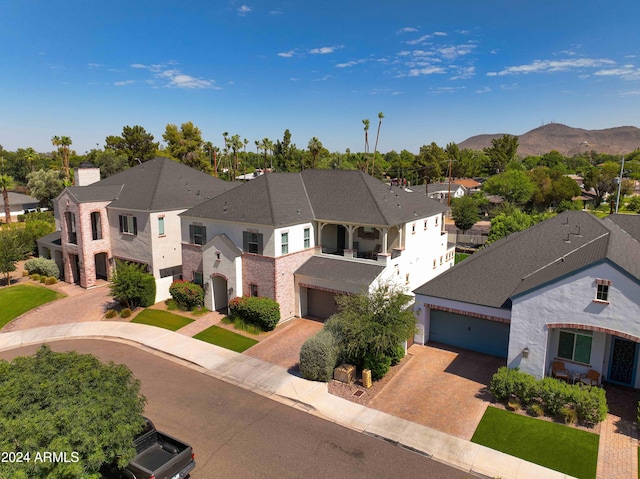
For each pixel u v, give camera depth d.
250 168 146.12
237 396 19.78
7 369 12.40
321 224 31.02
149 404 19.05
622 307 16.97
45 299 34.91
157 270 35.75
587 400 16.53
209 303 31.05
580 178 147.50
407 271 31.56
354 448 15.81
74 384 12.29
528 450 15.41
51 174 79.69
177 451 13.89
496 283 22.70
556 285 18.30
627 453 15.03
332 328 22.09
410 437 16.38
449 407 18.42
